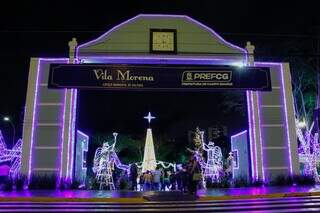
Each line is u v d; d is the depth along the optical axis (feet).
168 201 47.60
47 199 48.98
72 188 68.90
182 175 62.95
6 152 86.53
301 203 43.80
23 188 67.56
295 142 75.51
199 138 103.09
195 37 76.89
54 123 72.49
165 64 73.67
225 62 77.66
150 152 102.83
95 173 86.58
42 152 71.31
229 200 48.67
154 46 75.66
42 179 68.54
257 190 61.72
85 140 91.61
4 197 49.60
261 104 76.48
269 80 74.54
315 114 86.17
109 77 72.43
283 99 77.05
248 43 78.02
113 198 49.11
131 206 42.47
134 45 75.66
